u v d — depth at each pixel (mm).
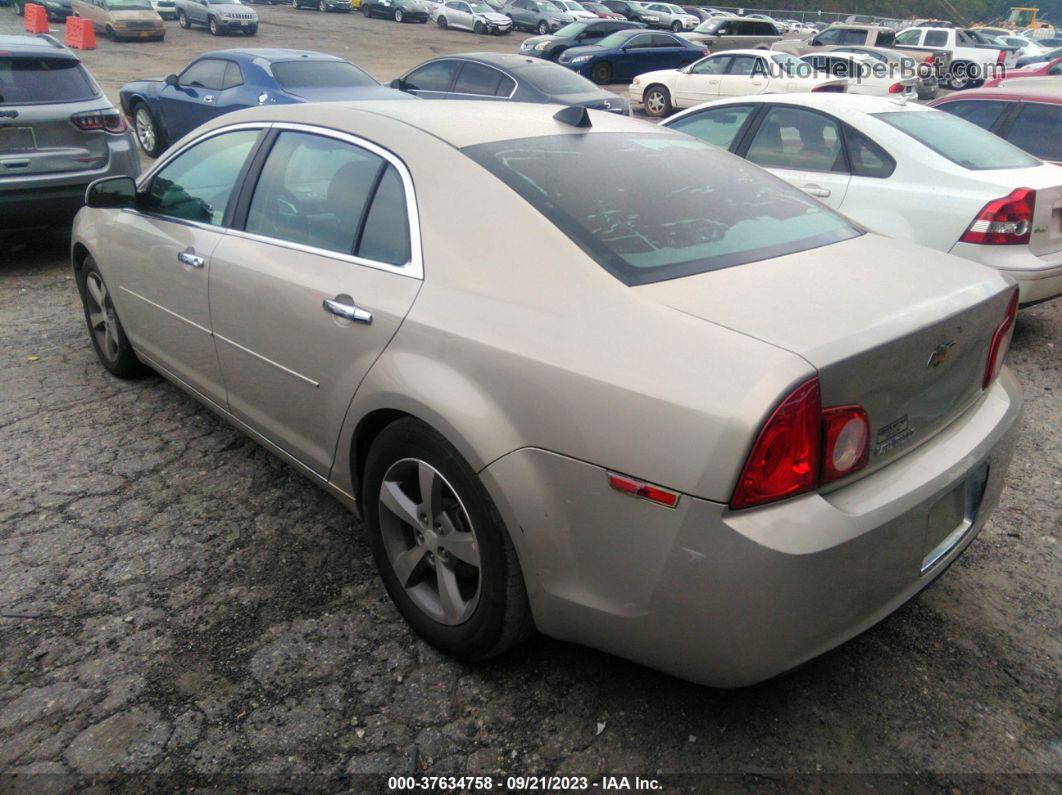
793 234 2607
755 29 27438
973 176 5082
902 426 2129
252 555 3072
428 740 2279
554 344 2092
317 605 2805
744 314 2031
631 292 2119
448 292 2367
